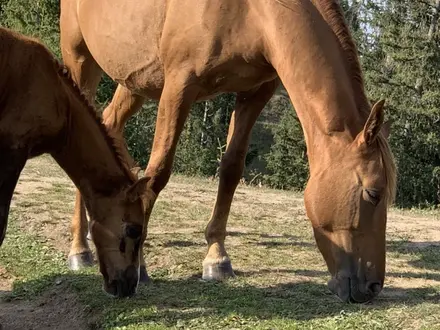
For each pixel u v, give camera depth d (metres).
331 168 3.50
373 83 19.23
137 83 4.78
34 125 3.70
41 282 4.47
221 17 3.94
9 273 4.73
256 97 4.57
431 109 18.52
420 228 7.42
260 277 4.57
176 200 8.00
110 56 4.86
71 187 8.07
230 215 7.32
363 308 3.80
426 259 5.48
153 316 3.68
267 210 8.00
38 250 5.18
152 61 4.50
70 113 3.84
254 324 3.53
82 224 4.87
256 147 27.12
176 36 4.11
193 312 3.74
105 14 4.80
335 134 3.53
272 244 5.78
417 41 18.89
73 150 3.88
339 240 3.50
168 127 4.20
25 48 3.70
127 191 3.73
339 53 3.68
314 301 3.96
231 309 3.78
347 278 3.46
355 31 20.64
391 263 5.27
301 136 22.23
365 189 3.41
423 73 18.81
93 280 4.36
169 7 4.20
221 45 3.98
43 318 3.96
